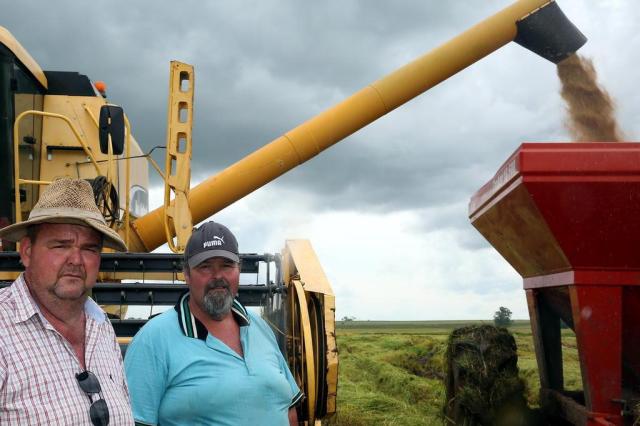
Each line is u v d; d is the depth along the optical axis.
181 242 6.50
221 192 7.69
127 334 5.01
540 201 4.51
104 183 5.75
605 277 4.66
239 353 3.02
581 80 7.91
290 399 3.10
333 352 4.68
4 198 6.23
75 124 6.89
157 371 2.88
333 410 4.70
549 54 8.20
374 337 15.66
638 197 4.36
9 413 1.92
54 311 2.12
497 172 5.20
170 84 6.64
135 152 8.56
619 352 4.62
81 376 2.08
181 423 2.86
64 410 1.99
